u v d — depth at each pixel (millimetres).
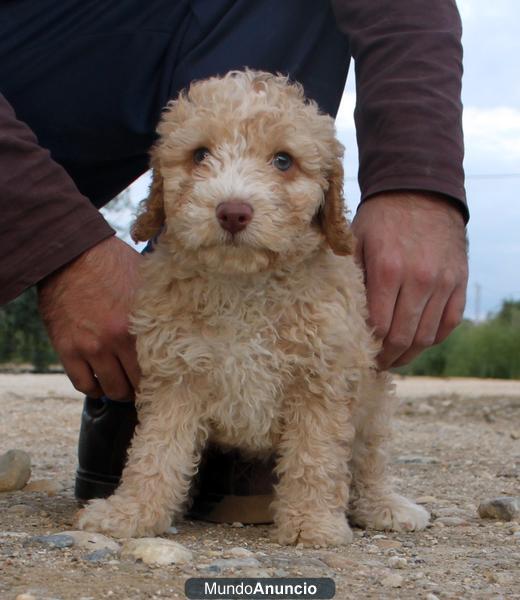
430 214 1098
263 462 1149
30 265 1036
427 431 2410
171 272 1050
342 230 1053
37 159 1040
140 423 1086
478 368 7461
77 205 1050
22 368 5816
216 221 990
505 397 3486
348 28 1185
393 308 1097
